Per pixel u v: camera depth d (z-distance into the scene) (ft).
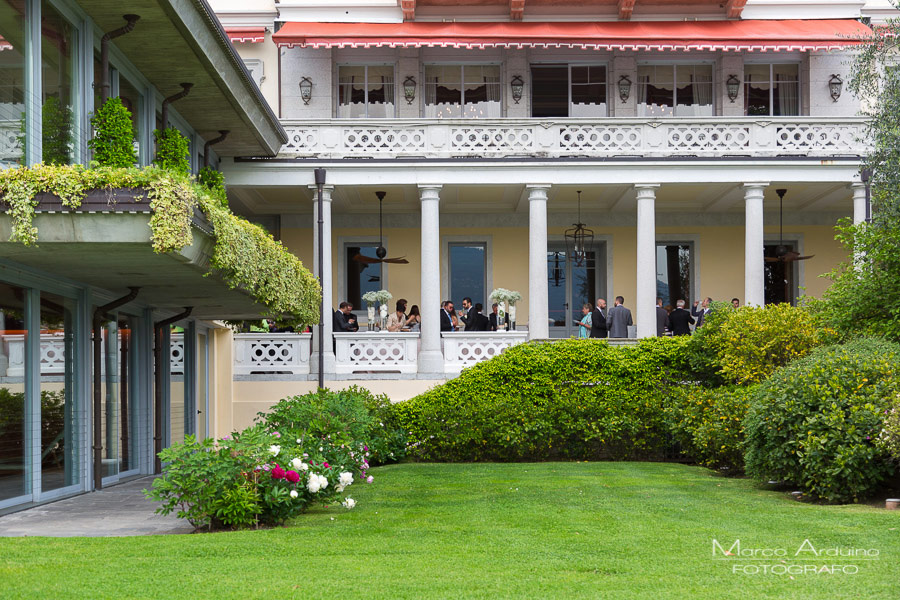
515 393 65.10
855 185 79.97
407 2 88.48
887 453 36.19
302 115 89.76
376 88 90.38
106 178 32.24
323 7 90.94
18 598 20.92
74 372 44.45
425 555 26.09
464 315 79.92
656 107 90.79
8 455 37.70
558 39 82.64
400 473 52.70
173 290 47.88
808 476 37.45
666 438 61.26
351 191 83.56
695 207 92.73
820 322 54.85
